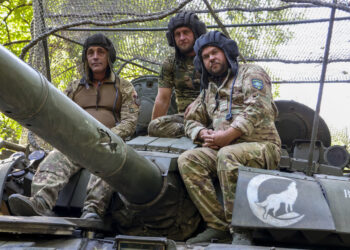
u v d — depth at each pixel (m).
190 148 6.93
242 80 6.87
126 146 5.68
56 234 5.69
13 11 18.00
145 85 9.41
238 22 8.81
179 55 8.49
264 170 6.12
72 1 8.15
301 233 5.78
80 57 9.52
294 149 8.27
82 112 5.04
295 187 5.89
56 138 4.93
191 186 6.39
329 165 7.98
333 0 6.55
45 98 4.60
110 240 5.82
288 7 8.22
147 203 6.27
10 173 7.21
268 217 5.64
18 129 16.05
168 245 5.31
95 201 6.64
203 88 7.39
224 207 6.18
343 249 5.97
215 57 7.00
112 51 7.81
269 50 9.12
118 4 7.92
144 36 9.48
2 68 4.22
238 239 5.85
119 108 7.80
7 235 5.56
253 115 6.55
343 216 5.66
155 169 6.21
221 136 6.57
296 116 8.69
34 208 6.20
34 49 9.13
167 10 7.72
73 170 7.17
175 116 7.76
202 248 5.62
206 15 8.85
